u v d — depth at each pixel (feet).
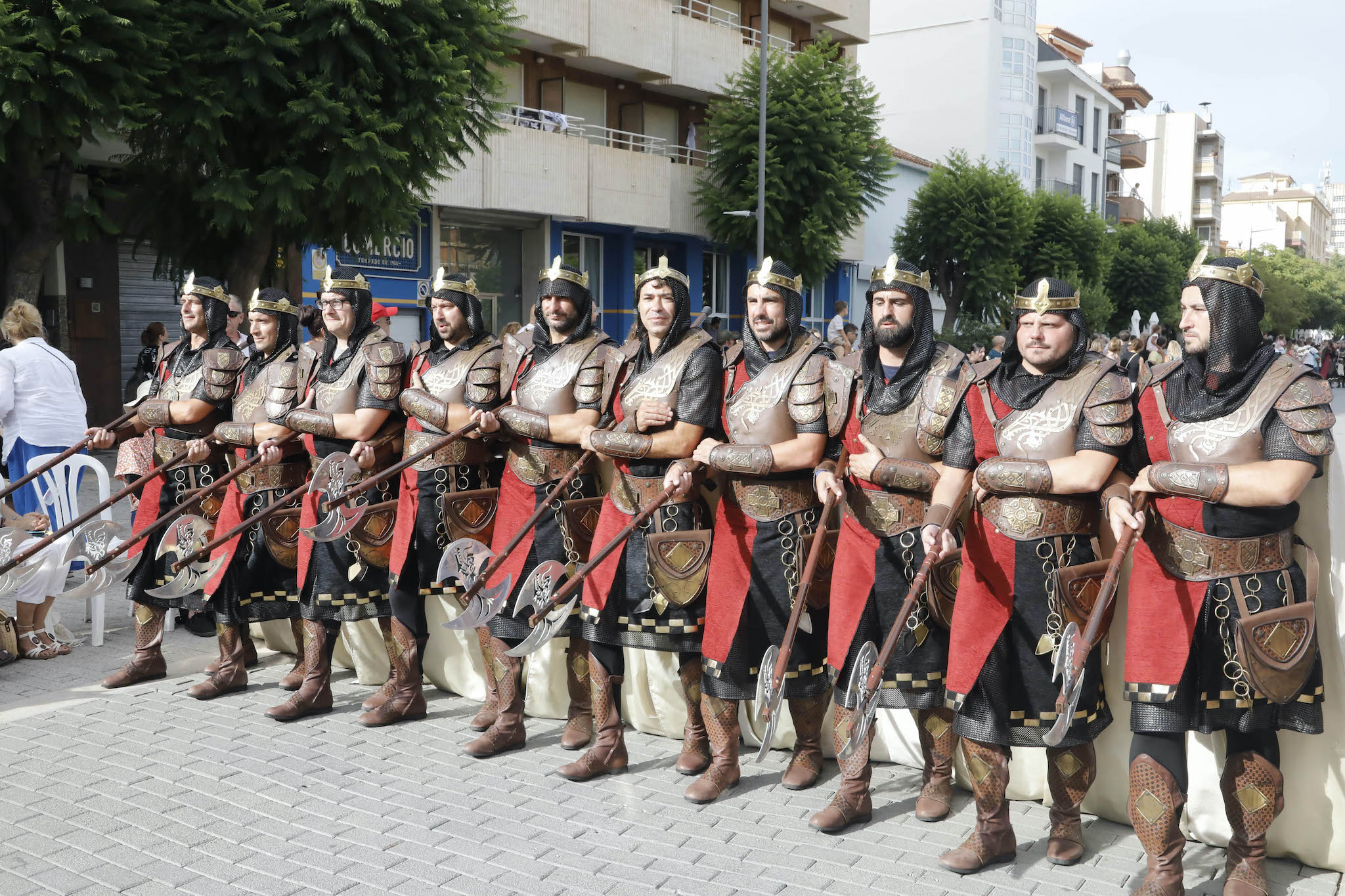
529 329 17.48
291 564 17.24
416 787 13.80
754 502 13.16
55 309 49.11
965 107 124.77
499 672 15.08
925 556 12.16
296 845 12.11
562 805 13.29
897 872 11.55
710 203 68.23
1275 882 11.27
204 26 34.73
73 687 17.92
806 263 68.64
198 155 36.14
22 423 21.35
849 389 12.78
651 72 68.18
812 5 82.28
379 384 16.20
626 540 13.99
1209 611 10.35
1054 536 11.14
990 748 11.53
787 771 14.03
